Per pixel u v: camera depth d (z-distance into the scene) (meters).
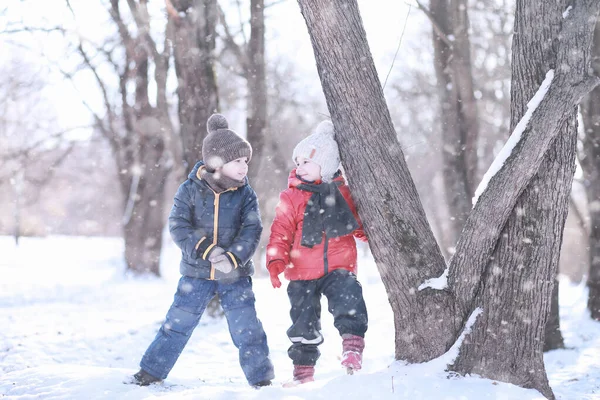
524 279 4.39
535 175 4.40
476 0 18.67
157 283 19.09
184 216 5.02
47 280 19.36
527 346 4.41
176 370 6.96
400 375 4.33
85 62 19.22
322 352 8.04
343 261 5.02
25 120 32.69
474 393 4.02
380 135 4.58
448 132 11.65
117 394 4.56
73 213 60.31
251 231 5.01
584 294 11.72
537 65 4.45
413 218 4.60
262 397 4.00
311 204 5.02
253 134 12.11
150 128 20.34
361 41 4.60
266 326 9.72
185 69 10.50
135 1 14.12
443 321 4.48
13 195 45.19
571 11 4.25
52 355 8.12
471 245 4.46
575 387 5.95
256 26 12.37
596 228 10.62
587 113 10.69
